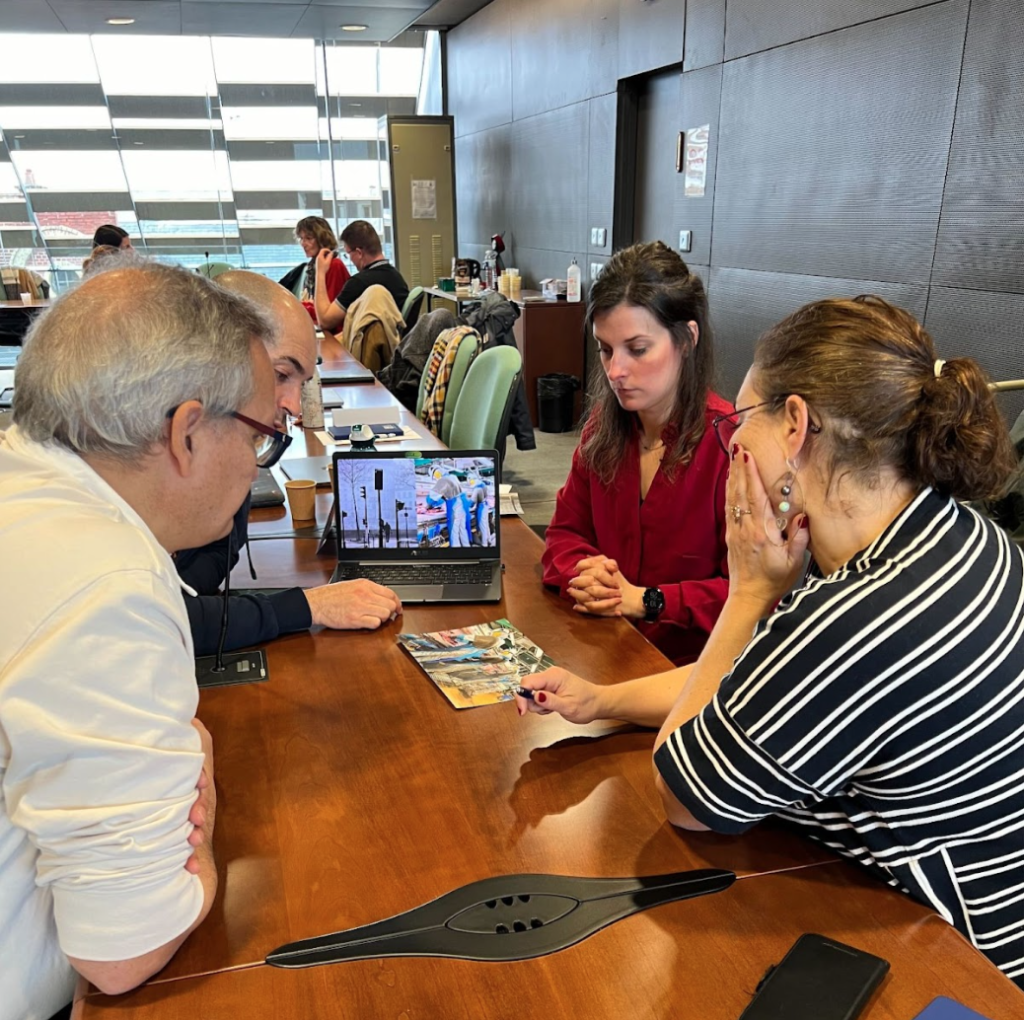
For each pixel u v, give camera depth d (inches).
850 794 32.6
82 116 326.0
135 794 27.3
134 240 351.9
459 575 61.9
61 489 28.7
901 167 116.9
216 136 340.5
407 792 38.8
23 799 26.3
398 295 205.0
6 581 26.7
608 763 41.0
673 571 63.6
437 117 299.9
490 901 32.3
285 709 45.9
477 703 46.0
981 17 101.3
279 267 369.7
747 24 147.1
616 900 32.4
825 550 33.8
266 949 30.2
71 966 31.2
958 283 109.8
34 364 29.1
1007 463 30.8
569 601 60.1
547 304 220.2
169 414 29.3
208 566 60.4
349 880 33.5
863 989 27.6
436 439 99.6
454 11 287.4
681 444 60.7
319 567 65.4
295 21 275.6
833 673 29.0
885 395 30.3
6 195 332.2
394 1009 27.9
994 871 31.1
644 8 180.7
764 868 34.1
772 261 148.4
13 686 25.4
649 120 194.5
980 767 29.4
